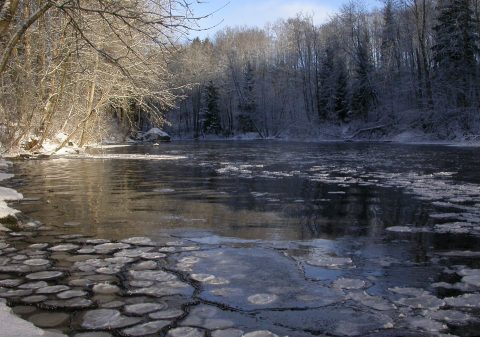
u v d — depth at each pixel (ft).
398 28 177.37
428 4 164.35
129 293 14.56
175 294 14.46
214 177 47.88
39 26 61.57
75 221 25.57
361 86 184.34
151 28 21.99
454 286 14.96
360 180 43.93
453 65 141.08
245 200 32.65
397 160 68.95
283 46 261.44
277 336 11.55
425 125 143.43
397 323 12.26
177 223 24.98
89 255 18.84
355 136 173.58
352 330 11.87
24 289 14.93
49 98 78.69
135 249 19.71
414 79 156.87
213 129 248.11
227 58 251.80
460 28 140.05
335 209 28.91
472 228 23.20
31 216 26.91
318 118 209.15
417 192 35.40
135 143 164.55
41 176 49.21
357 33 203.62
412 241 20.81
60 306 13.52
